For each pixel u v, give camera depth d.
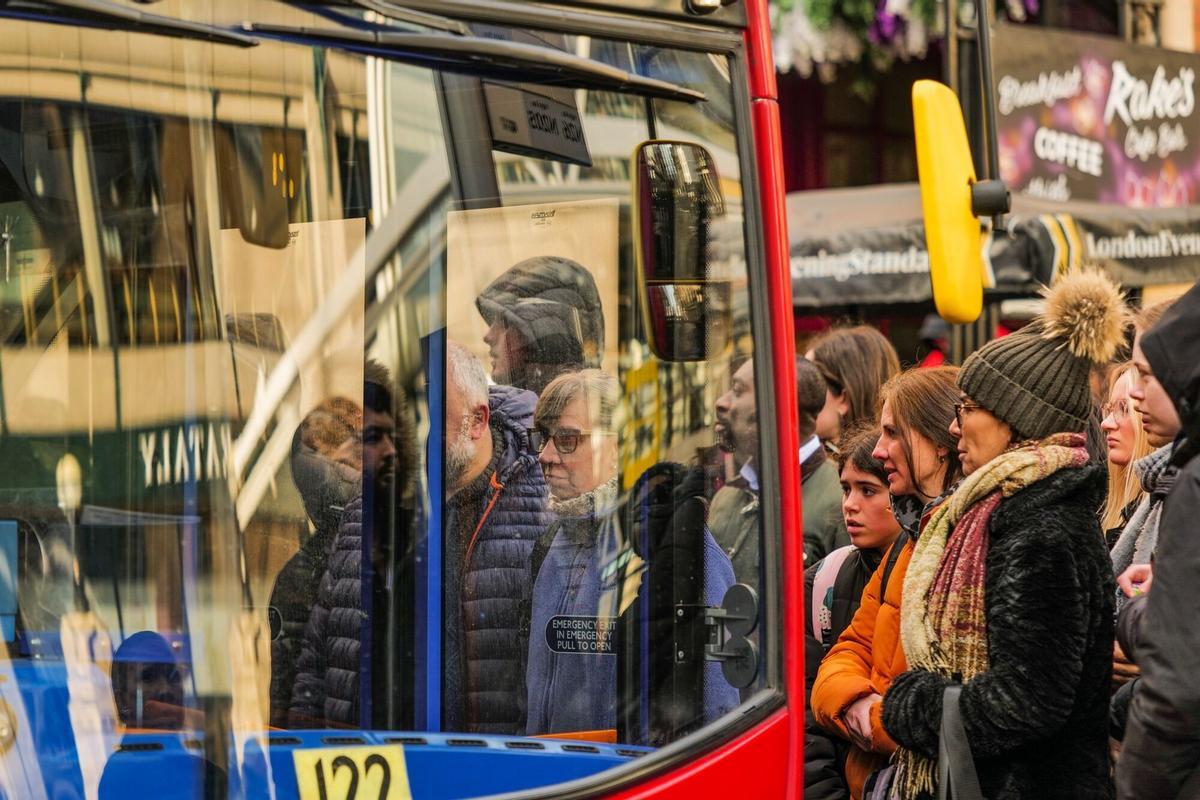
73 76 6.11
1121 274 22.20
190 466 6.30
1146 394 9.13
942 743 8.08
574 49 7.42
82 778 6.01
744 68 8.07
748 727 7.68
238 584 6.38
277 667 6.47
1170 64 25.55
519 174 7.21
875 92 30.73
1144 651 7.16
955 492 8.66
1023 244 20.50
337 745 6.59
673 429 7.63
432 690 6.86
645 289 7.59
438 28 6.95
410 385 6.87
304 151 6.61
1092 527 8.30
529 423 7.21
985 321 21.67
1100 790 8.16
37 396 6.02
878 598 9.79
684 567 7.60
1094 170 24.12
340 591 6.65
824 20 25.42
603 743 7.28
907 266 20.78
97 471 6.11
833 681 9.45
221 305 6.40
